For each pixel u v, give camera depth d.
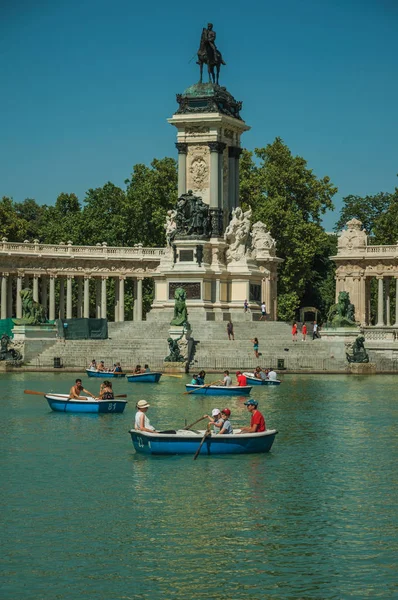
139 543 42.09
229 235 139.38
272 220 185.50
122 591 37.06
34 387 95.44
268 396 88.56
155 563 39.78
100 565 39.56
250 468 55.44
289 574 38.66
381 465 56.53
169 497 49.06
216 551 41.16
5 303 171.00
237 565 39.59
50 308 175.62
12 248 171.00
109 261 177.75
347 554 40.88
